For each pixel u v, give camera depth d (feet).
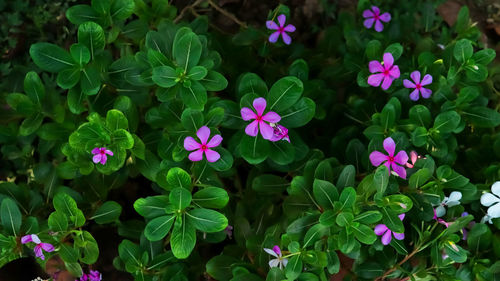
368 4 4.90
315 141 4.59
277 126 4.01
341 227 3.97
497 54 5.53
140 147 4.10
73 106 4.08
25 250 4.26
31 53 3.98
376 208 4.00
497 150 4.37
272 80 4.69
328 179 4.05
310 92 4.39
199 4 5.14
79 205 4.29
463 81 4.43
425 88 4.41
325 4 5.47
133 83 4.19
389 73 4.31
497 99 4.84
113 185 4.35
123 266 4.25
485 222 4.31
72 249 4.09
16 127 4.49
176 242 3.92
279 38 4.66
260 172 4.45
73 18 4.14
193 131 4.05
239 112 4.08
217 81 4.09
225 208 4.33
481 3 5.67
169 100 4.09
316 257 3.96
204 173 4.10
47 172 4.38
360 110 4.50
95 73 4.06
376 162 4.06
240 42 4.63
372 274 4.18
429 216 4.07
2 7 5.16
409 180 4.06
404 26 4.97
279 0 5.48
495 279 4.15
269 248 4.10
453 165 4.51
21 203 4.28
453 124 4.19
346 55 4.61
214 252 4.59
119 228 4.34
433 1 5.50
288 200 4.10
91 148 4.01
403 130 4.27
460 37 4.78
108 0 4.14
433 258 4.06
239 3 5.43
